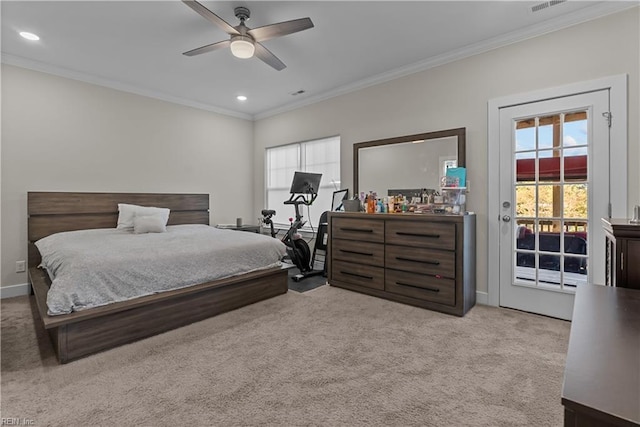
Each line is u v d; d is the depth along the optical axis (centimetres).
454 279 275
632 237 142
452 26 272
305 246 436
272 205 541
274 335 237
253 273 308
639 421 49
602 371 64
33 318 271
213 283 274
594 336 81
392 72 364
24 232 338
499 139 293
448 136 321
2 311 289
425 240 292
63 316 197
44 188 349
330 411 152
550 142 269
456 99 318
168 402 158
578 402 54
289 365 194
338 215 362
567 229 263
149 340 229
